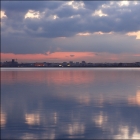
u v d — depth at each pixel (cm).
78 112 1328
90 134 970
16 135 958
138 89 2355
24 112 1339
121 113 1299
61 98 1820
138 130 1018
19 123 1117
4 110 1388
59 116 1242
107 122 1130
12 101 1703
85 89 2372
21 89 2412
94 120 1162
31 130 1017
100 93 2069
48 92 2162
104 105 1517
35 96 1938
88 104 1561
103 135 960
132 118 1196
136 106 1479
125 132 995
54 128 1042
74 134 969
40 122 1133
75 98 1811
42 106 1512
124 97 1839
